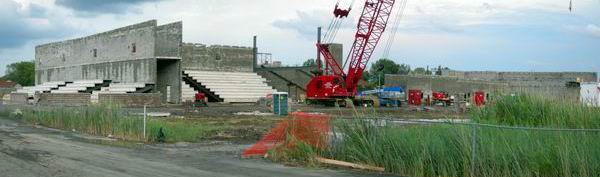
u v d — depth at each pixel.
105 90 65.06
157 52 62.53
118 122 22.83
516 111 17.36
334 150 15.11
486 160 12.09
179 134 22.25
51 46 87.31
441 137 12.99
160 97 57.72
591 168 11.31
